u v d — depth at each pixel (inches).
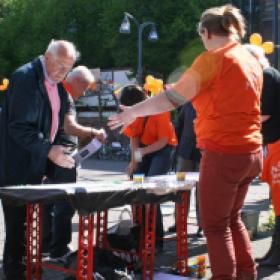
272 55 1221.1
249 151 131.5
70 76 201.9
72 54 158.6
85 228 158.6
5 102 159.0
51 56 157.2
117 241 186.5
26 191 138.7
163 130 211.3
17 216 160.4
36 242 158.2
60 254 202.1
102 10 1455.5
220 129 130.0
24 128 153.0
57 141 170.9
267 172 189.2
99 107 1354.6
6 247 162.4
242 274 142.3
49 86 160.7
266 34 1352.1
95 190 137.2
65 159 154.5
